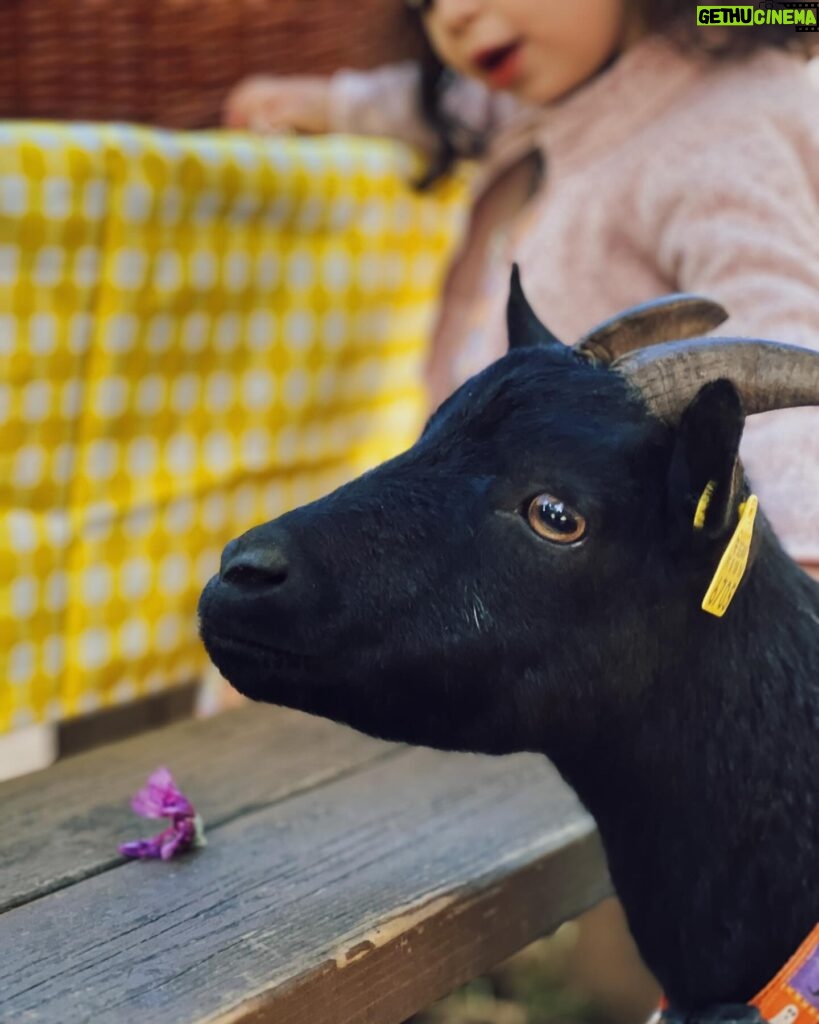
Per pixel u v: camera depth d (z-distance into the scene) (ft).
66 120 6.51
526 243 6.32
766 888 3.61
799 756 3.61
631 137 5.95
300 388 6.93
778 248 5.28
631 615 3.40
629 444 3.32
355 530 3.35
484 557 3.36
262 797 4.73
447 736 3.52
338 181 6.77
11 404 5.64
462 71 6.41
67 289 5.69
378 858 4.27
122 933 3.69
